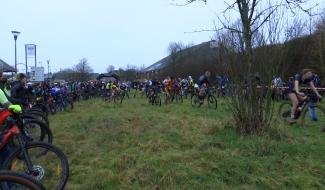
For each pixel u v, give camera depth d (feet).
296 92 37.37
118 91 88.12
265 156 24.16
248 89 28.76
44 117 33.58
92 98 115.34
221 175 21.02
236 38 28.86
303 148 25.71
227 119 33.12
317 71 107.04
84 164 24.67
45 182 18.76
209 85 61.98
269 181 20.27
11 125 18.63
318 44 105.50
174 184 19.94
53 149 18.94
